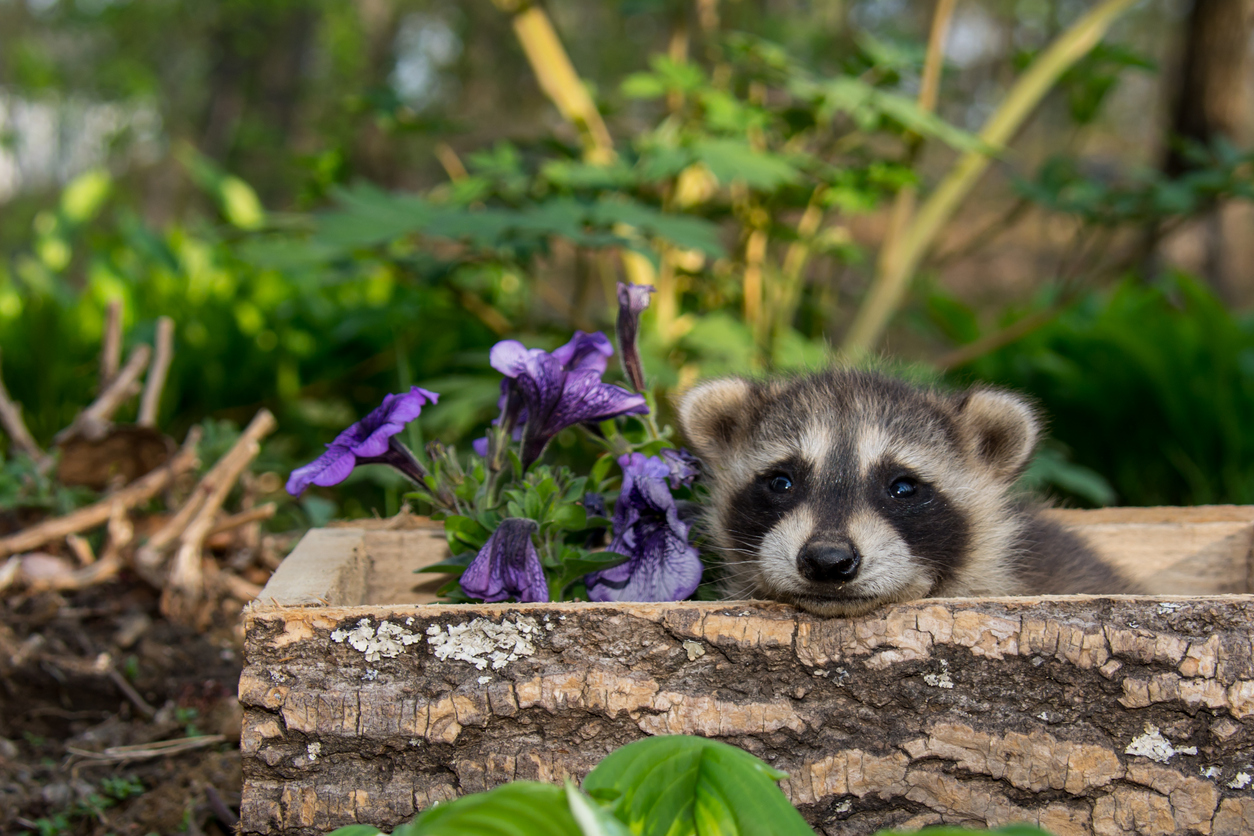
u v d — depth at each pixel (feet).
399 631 1.76
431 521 2.14
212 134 9.56
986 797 1.77
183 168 9.30
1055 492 3.57
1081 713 1.76
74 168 8.55
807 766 1.77
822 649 1.77
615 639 1.77
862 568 1.86
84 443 2.52
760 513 2.09
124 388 2.60
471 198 2.75
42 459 2.54
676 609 1.77
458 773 1.77
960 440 2.15
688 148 2.57
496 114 11.60
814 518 1.98
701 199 3.15
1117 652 1.75
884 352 2.83
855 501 2.02
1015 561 2.13
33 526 2.46
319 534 2.08
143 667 2.28
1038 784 1.76
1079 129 3.22
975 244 3.39
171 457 2.51
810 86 2.67
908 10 10.82
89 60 9.14
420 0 11.15
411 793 1.76
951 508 2.09
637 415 2.00
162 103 9.07
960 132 2.78
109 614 2.39
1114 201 2.99
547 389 1.92
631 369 2.04
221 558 2.50
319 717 1.76
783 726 1.77
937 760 1.77
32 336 3.29
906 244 3.06
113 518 2.36
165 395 3.33
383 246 2.71
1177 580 2.22
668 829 1.59
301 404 3.54
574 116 2.99
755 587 2.08
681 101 3.05
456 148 10.02
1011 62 3.26
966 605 1.77
